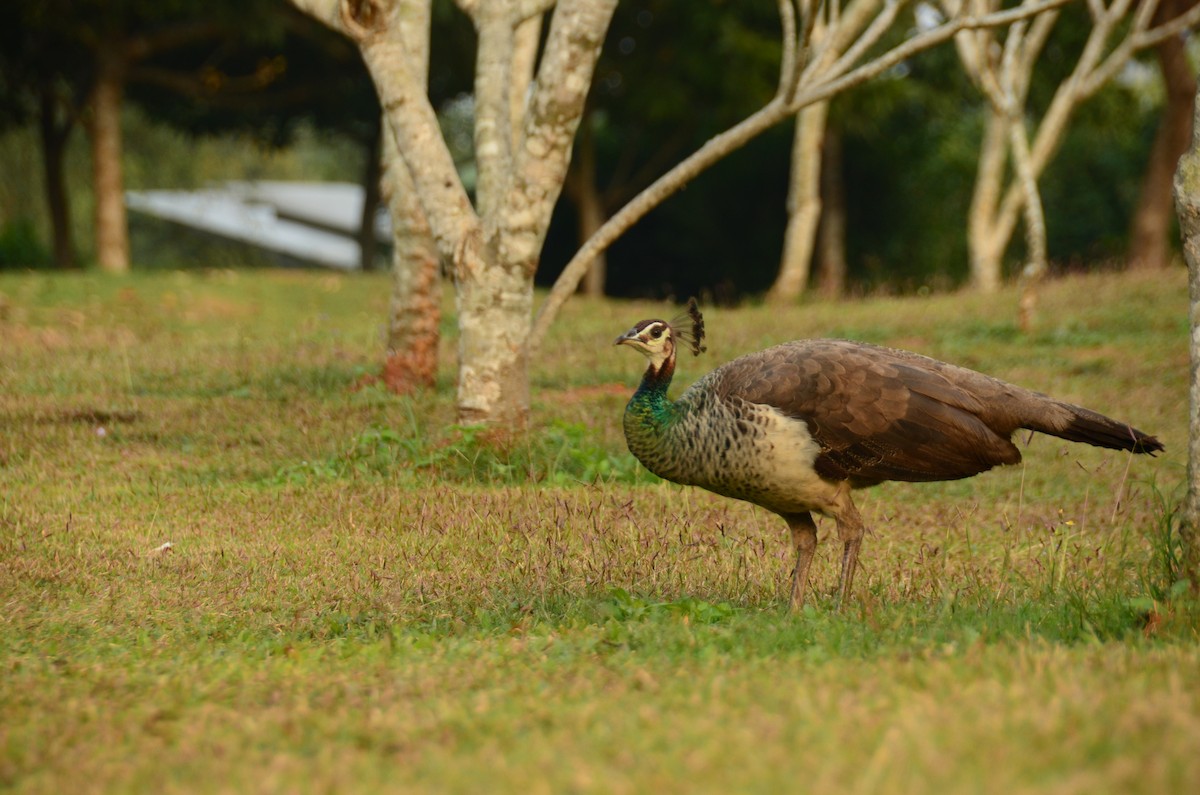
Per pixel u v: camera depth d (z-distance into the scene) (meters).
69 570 9.81
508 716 5.91
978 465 8.78
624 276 47.91
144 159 59.47
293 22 36.03
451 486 12.73
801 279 31.72
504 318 13.80
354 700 6.40
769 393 8.59
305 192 63.94
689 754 5.14
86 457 13.91
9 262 39.12
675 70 37.84
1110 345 22.62
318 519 11.59
